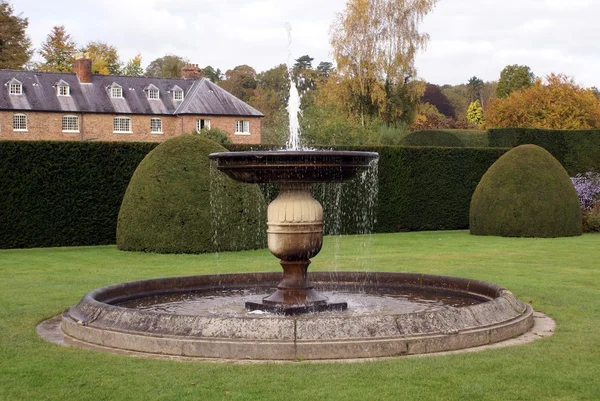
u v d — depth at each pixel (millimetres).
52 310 8031
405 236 18844
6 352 5898
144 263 12883
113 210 17141
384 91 38750
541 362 5453
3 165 15969
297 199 7129
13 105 40969
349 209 19484
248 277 9305
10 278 10953
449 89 79312
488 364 5336
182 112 44656
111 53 58688
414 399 4562
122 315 6172
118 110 43812
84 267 12391
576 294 9086
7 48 49469
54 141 16469
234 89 61500
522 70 58812
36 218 16312
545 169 18391
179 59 68438
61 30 55281
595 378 5066
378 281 9227
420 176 20812
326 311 7266
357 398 4562
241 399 4555
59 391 4801
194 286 8945
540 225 17984
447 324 5934
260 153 6516
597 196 21172
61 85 42812
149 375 5090
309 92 50594
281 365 5297
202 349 5594
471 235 19047
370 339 5598
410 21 39219
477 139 31422
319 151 6500
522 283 10156
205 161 14906
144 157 16781
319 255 14266
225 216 14664
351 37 39062
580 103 38000
